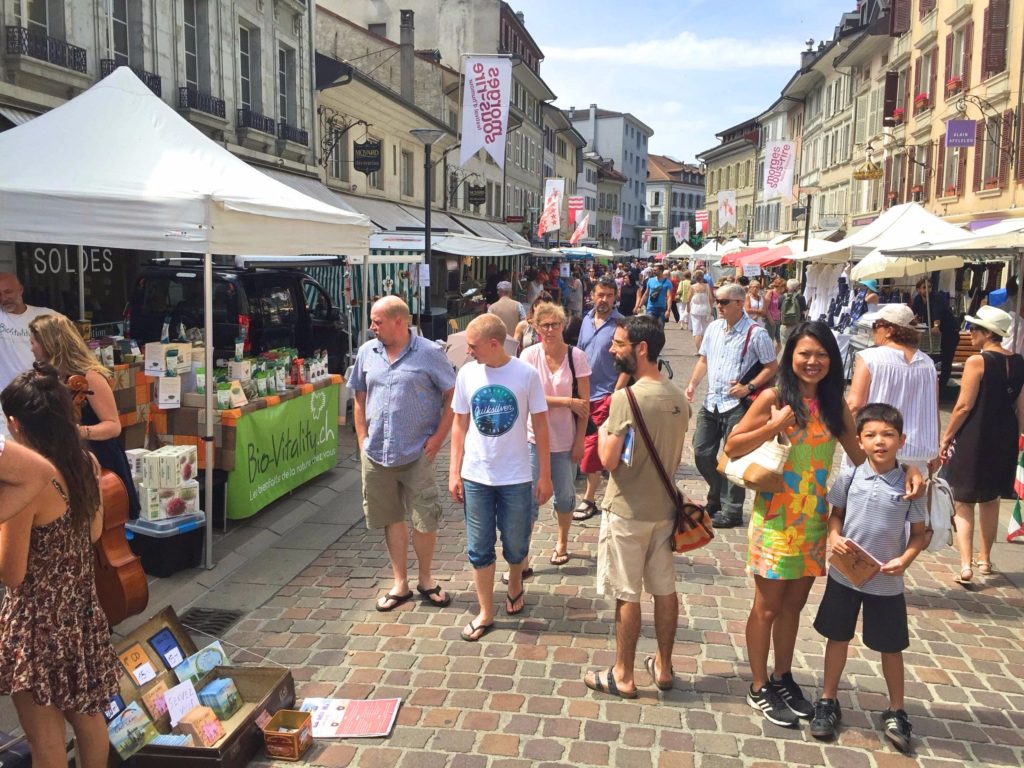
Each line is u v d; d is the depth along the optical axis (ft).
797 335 11.87
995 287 61.57
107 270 39.32
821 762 11.75
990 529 18.72
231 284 29.48
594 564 19.58
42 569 9.64
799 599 12.75
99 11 38.52
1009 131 68.44
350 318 37.06
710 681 14.02
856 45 110.01
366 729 12.46
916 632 16.05
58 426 9.84
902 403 16.80
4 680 9.55
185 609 16.85
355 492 25.32
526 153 158.81
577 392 18.94
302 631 15.89
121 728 11.27
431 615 16.62
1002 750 12.11
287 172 60.23
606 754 11.89
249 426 21.18
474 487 15.52
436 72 101.65
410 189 92.53
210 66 48.98
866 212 114.73
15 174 17.78
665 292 71.15
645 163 362.33
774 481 11.80
